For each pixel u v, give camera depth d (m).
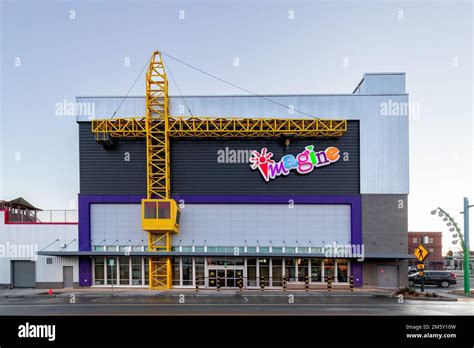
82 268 29.81
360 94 30.25
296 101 30.31
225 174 30.20
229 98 30.38
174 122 29.70
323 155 29.89
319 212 29.88
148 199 28.45
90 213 30.27
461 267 76.75
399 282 28.91
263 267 29.38
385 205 29.56
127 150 30.52
